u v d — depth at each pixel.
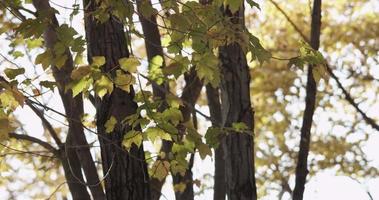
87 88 5.52
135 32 5.75
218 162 8.94
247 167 6.89
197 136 5.95
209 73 5.71
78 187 8.59
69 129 8.08
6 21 8.52
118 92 6.25
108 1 5.34
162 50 8.11
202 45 5.67
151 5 5.52
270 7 16.98
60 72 7.00
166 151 7.87
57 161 10.95
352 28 17.16
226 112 7.02
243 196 6.83
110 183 6.21
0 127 5.74
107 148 6.23
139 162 6.25
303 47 6.23
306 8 17.03
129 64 5.41
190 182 8.99
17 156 11.07
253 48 5.82
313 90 8.03
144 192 6.21
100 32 6.21
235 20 6.77
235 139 6.89
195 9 5.89
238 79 7.01
